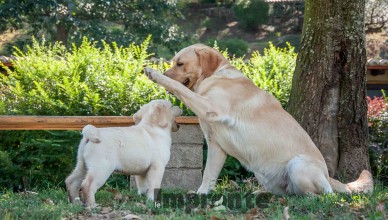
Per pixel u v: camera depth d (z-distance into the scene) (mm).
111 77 9242
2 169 8742
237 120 6676
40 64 9508
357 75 8102
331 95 8070
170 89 6629
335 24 8031
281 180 6758
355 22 8055
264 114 6746
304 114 8156
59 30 26312
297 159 6605
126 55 9875
